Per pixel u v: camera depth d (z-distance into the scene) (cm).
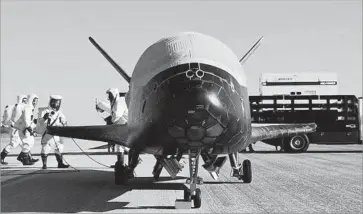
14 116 1856
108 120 1539
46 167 1667
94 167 1739
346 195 942
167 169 923
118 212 768
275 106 2603
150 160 2055
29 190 1063
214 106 724
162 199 914
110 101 1517
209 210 779
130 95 877
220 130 748
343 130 2544
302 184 1123
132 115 844
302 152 2545
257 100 2609
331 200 878
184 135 744
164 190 1054
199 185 1116
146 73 818
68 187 1116
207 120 725
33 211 785
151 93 777
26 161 1844
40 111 1650
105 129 1029
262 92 2709
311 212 759
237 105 769
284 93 2706
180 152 830
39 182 1227
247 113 819
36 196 965
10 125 1878
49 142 1650
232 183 1153
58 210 793
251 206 815
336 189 1034
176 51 812
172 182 1216
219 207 806
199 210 781
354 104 2550
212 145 782
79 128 1074
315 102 2583
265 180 1208
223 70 789
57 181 1252
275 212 760
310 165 1658
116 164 1166
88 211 781
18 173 1498
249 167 1151
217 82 756
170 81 757
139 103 807
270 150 2852
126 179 1164
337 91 2689
